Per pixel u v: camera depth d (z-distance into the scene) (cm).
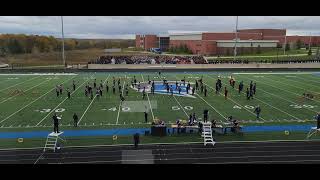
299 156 1869
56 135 2056
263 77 5284
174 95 3731
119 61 7094
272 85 4428
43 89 4159
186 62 7038
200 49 10069
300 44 11600
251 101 3388
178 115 2834
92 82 4762
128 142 2119
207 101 3400
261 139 2159
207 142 2062
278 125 2509
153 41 12962
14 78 5256
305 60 7581
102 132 2350
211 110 3005
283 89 4100
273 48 10088
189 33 10619
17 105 3247
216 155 1884
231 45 9825
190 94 3788
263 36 10975
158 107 3133
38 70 6162
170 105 3219
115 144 2083
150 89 4100
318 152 1931
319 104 3238
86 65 7006
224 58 8250
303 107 3105
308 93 3791
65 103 3322
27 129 2431
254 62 6938
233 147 2009
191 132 2275
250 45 9919
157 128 2223
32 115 2845
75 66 7156
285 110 2984
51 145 2031
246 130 2372
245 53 9819
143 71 6250
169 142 2102
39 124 2562
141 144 2069
